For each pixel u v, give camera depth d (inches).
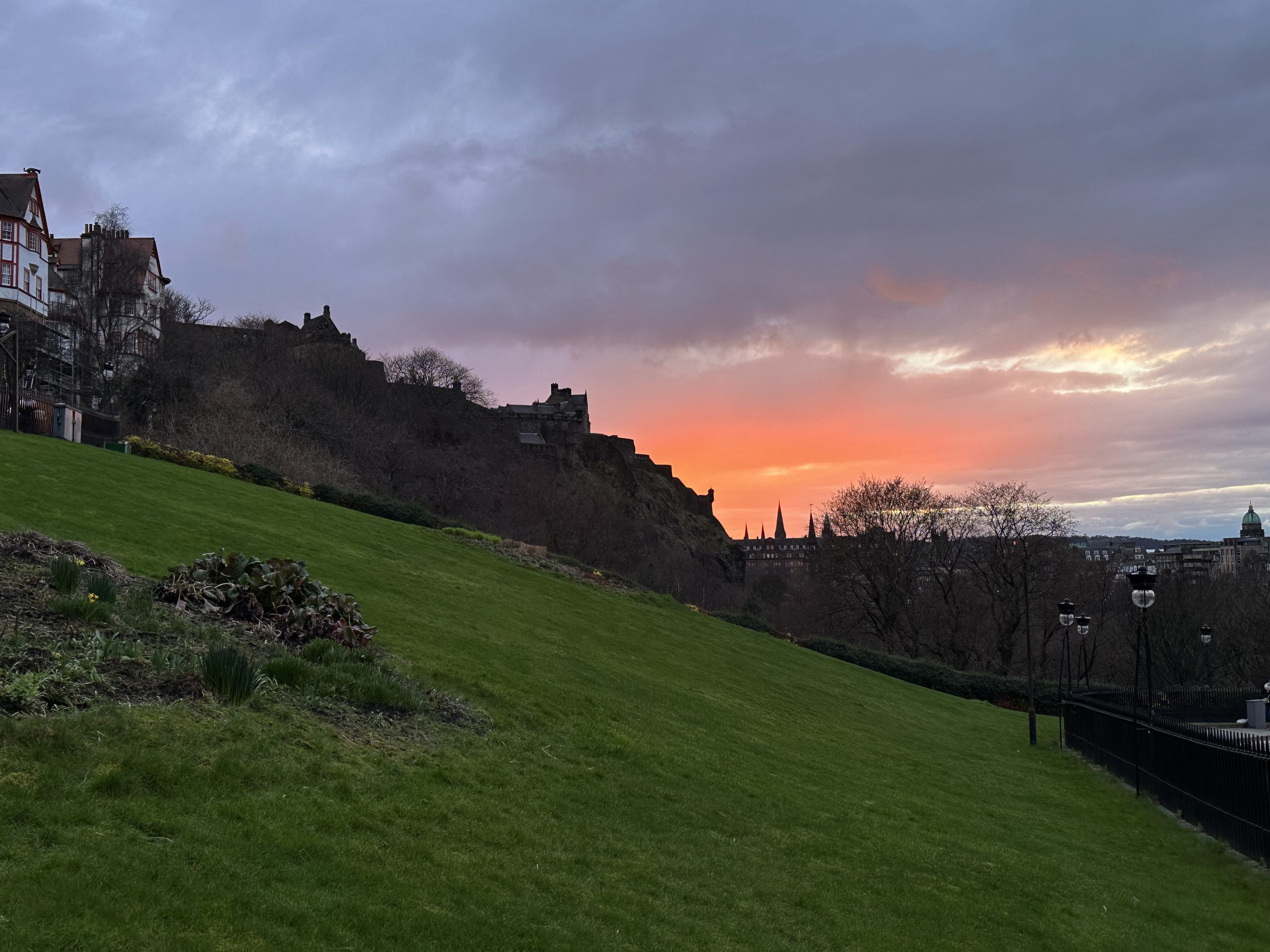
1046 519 2529.5
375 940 217.9
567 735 479.5
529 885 283.4
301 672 385.7
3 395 1355.8
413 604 749.9
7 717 257.0
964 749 962.1
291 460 2001.7
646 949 266.5
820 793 537.0
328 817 276.5
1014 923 386.9
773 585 4702.3
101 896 194.1
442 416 4697.3
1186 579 2704.2
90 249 2374.5
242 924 203.3
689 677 861.8
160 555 661.9
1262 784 534.6
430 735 397.1
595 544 3346.5
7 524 645.3
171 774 261.6
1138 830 637.3
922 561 2689.5
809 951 304.2
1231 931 434.6
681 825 396.2
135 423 2269.9
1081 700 1069.8
